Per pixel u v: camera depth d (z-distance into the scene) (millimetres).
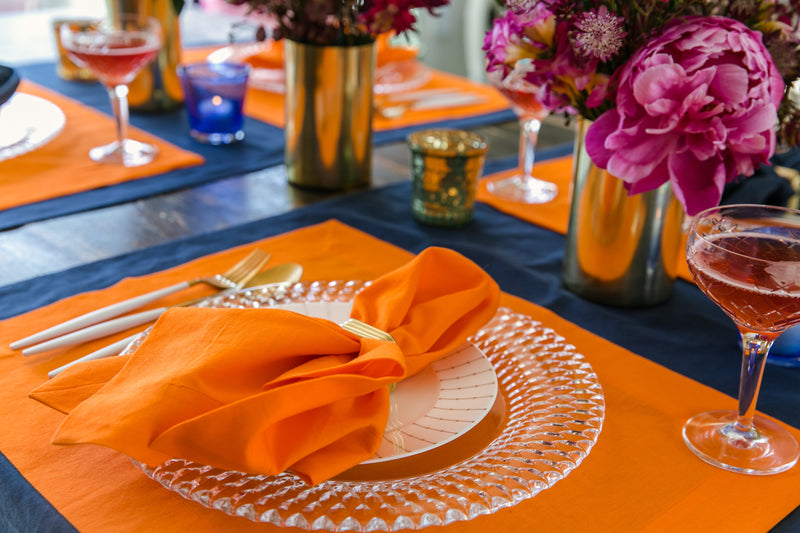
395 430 625
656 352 832
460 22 3240
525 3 795
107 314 807
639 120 767
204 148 1442
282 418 549
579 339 839
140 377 599
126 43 1350
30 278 935
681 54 755
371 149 1301
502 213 1221
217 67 1507
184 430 534
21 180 1217
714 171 765
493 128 1646
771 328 622
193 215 1156
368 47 1215
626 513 580
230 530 545
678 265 1052
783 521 585
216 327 635
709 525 574
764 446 659
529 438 598
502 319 793
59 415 670
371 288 742
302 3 1181
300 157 1263
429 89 1862
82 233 1072
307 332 633
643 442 666
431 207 1133
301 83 1209
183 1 1465
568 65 805
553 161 1478
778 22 836
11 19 2404
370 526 505
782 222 677
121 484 587
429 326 707
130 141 1420
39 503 562
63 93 1696
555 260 1060
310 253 1021
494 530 556
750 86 747
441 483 547
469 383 685
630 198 868
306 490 543
